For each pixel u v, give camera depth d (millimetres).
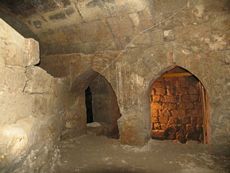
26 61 2049
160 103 6996
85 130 5000
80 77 4473
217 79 3363
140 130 3889
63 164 3148
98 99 6254
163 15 3578
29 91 2102
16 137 1698
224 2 3221
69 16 3854
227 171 2746
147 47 3770
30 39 2080
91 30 3992
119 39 3908
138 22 3625
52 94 2613
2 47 1708
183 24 3504
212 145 3473
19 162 1847
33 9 3861
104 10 3564
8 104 1784
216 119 3410
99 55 4164
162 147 3766
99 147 3945
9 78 1796
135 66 3879
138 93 3879
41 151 2291
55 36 4363
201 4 3352
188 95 6742
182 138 6766
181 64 3564
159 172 2799
